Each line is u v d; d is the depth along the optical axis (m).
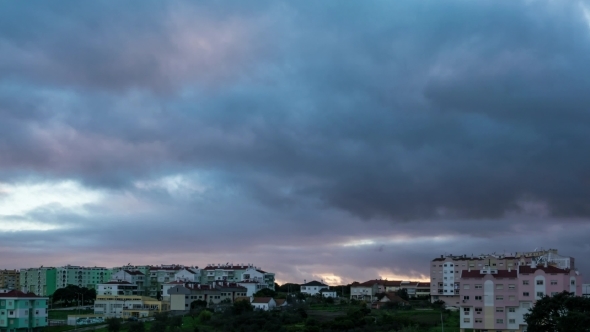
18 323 194.38
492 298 166.12
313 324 190.25
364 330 182.00
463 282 169.00
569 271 163.75
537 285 162.88
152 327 193.75
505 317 164.62
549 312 138.75
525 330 162.25
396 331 180.25
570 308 137.38
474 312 167.12
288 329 182.12
